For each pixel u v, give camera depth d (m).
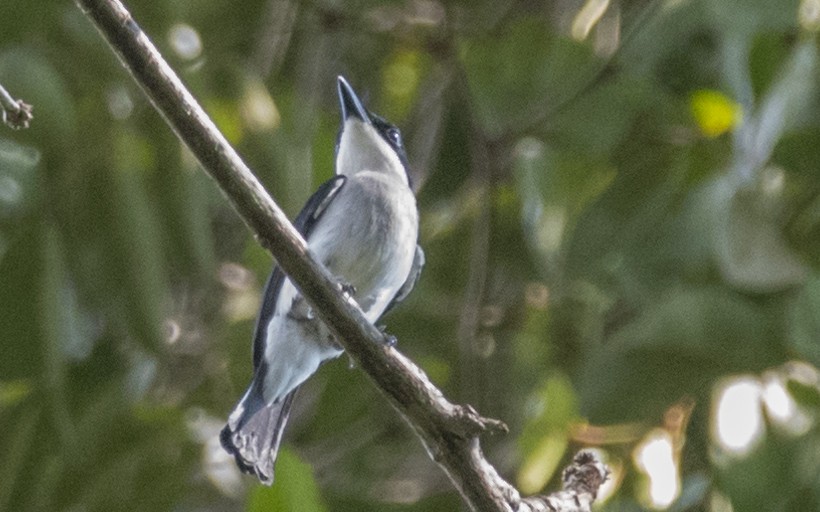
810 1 9.23
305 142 9.98
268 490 7.16
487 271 11.37
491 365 11.45
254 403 8.70
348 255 9.20
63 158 8.92
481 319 11.51
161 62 6.29
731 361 9.05
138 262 8.81
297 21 12.39
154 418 9.62
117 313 9.16
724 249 9.19
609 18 11.27
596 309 10.76
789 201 9.16
